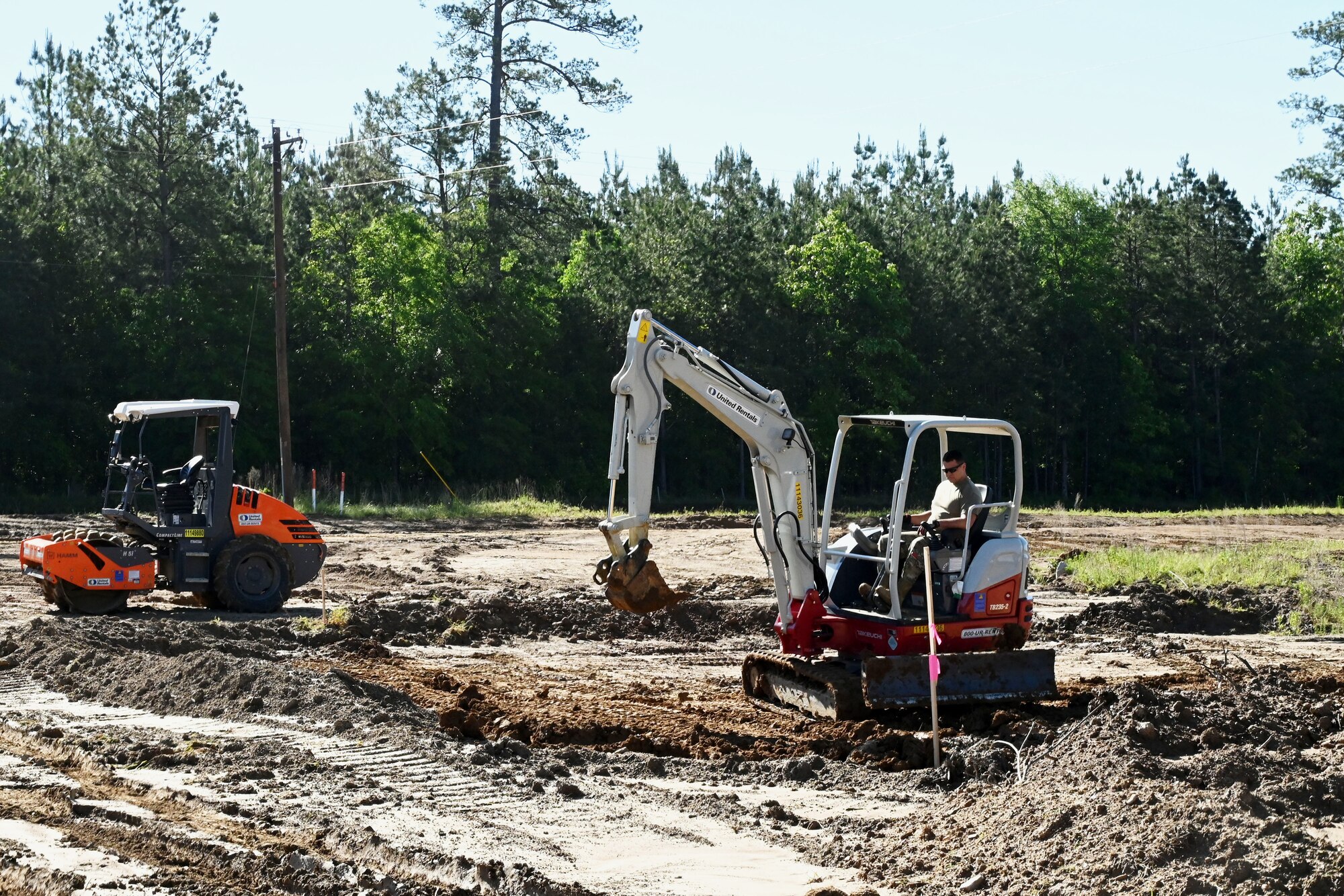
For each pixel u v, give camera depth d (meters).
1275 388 64.38
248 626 14.78
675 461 54.00
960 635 10.69
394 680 12.23
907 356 55.38
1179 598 18.30
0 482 40.97
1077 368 61.06
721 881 6.50
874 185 66.88
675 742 9.73
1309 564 22.30
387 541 28.25
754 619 16.77
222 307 44.66
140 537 16.89
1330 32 46.88
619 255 54.50
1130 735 8.41
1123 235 65.31
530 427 51.47
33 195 42.22
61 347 42.34
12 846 6.81
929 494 46.91
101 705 10.78
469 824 7.41
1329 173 48.28
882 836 7.27
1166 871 5.98
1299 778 7.48
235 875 6.45
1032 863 6.38
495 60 49.34
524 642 15.44
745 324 53.47
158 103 44.56
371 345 46.00
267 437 44.44
